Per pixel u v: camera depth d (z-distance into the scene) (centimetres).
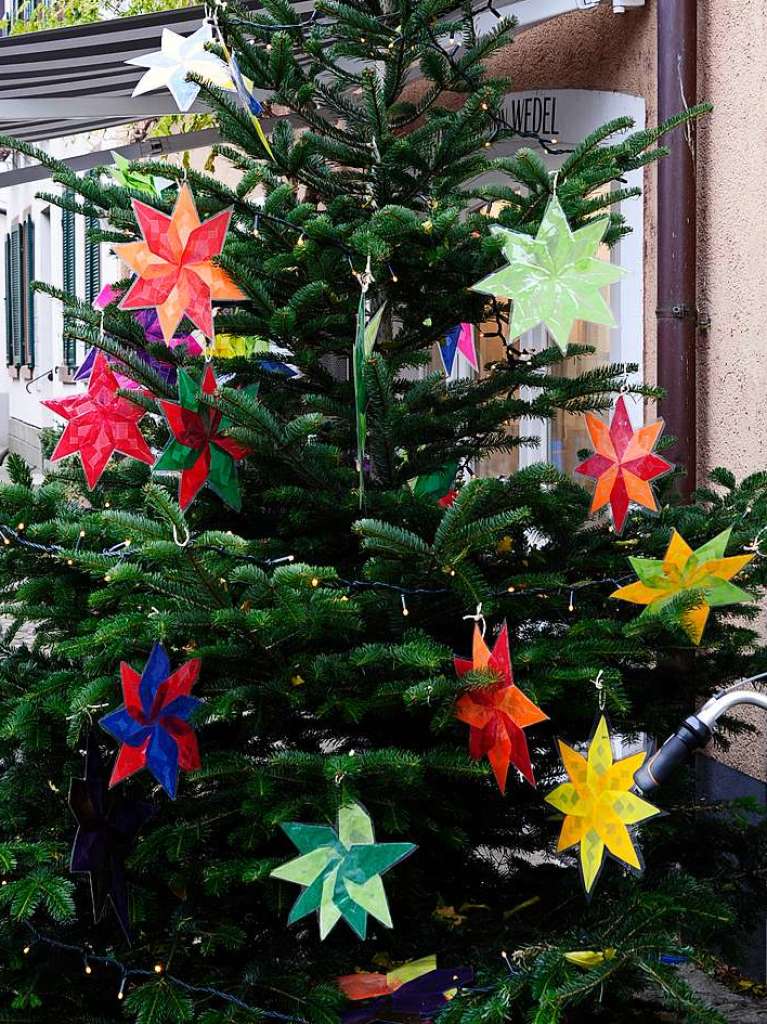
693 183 488
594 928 291
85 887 312
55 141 1375
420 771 272
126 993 302
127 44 579
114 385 332
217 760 290
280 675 294
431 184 351
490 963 295
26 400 2192
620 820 267
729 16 475
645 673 337
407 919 318
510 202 341
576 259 272
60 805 319
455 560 275
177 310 294
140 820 289
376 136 334
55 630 347
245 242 339
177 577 282
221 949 309
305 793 288
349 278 333
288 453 304
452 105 672
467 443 355
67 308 349
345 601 271
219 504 343
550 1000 254
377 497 311
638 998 307
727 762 470
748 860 334
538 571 327
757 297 465
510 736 268
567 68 584
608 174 322
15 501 314
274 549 320
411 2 336
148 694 274
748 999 395
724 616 334
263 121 597
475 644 271
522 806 337
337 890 263
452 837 299
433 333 352
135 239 348
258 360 346
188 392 293
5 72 605
